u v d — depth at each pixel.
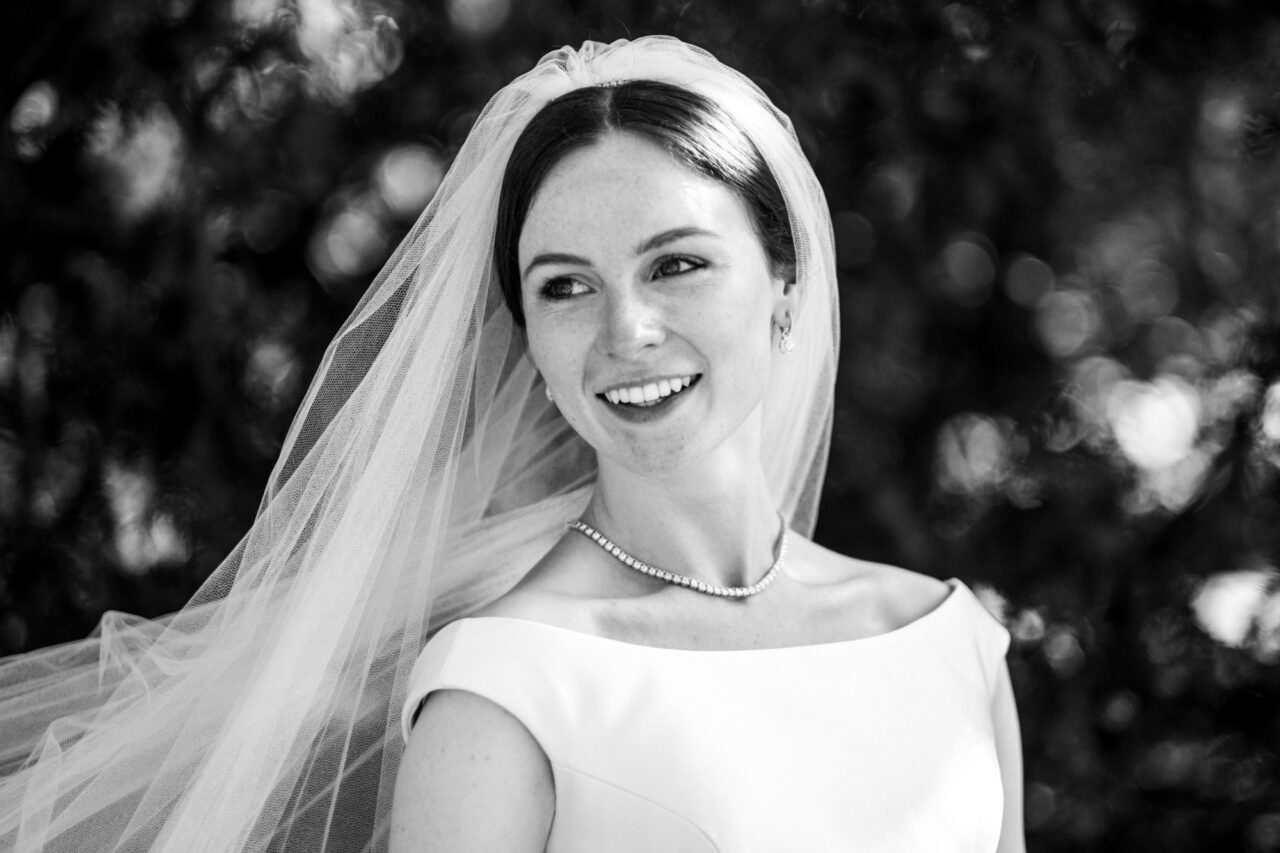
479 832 1.60
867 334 2.94
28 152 2.75
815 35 2.84
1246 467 3.04
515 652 1.68
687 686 1.73
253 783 1.72
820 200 2.06
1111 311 3.07
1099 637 3.06
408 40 2.85
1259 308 3.01
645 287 1.74
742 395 1.79
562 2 2.84
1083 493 3.03
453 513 2.05
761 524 1.97
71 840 1.82
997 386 3.11
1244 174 2.98
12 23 2.71
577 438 2.17
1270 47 2.95
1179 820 3.07
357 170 2.89
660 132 1.75
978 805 1.86
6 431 2.77
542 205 1.75
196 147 2.75
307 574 1.79
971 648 2.07
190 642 1.89
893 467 3.00
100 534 2.78
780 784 1.71
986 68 2.86
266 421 2.87
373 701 1.86
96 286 2.79
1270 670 3.07
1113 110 2.92
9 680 2.07
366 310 1.92
